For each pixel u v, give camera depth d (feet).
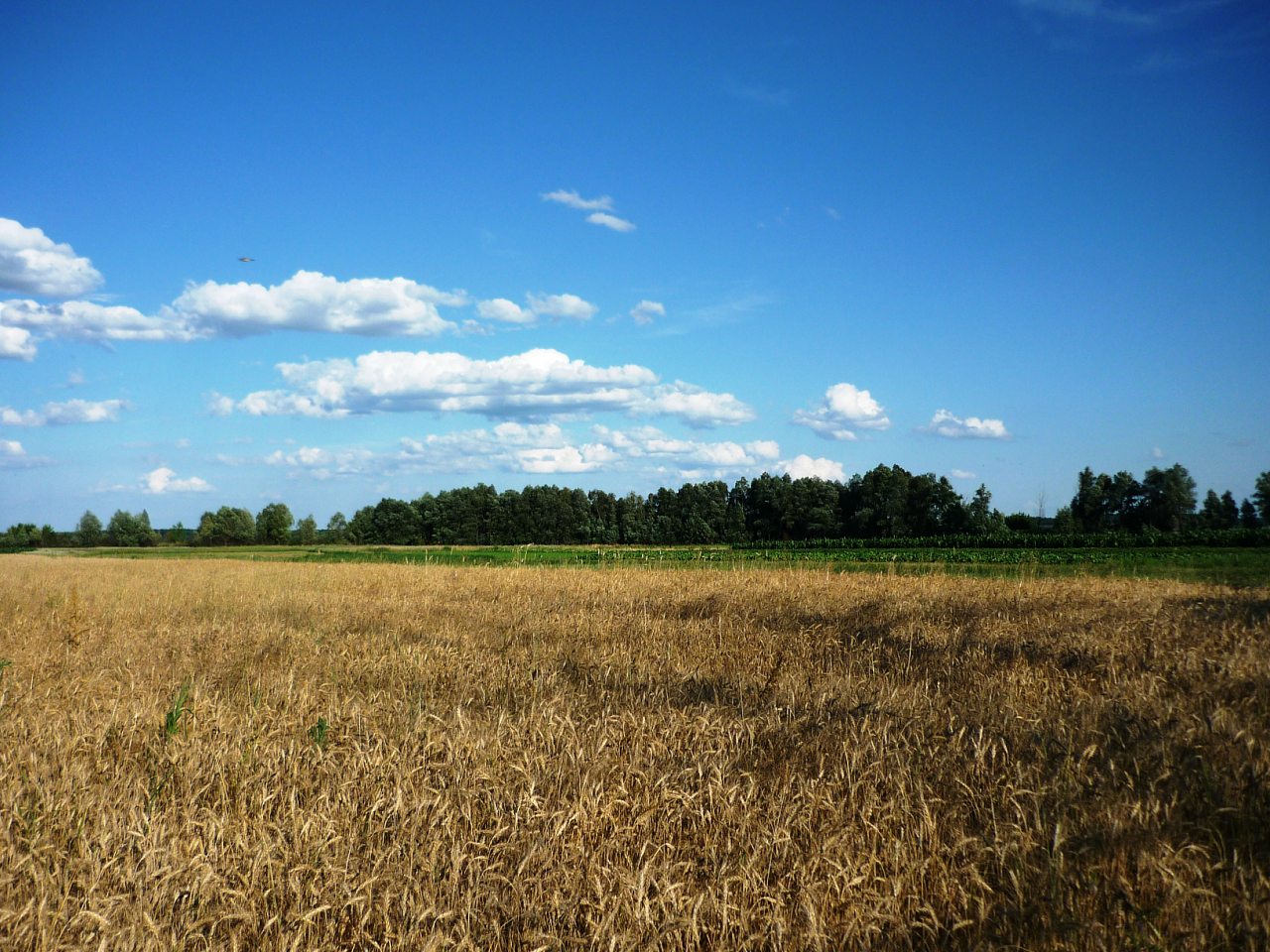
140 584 81.92
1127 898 13.76
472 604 59.57
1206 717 21.88
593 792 17.81
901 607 51.26
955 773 19.54
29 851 15.74
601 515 338.34
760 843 15.89
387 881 14.96
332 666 35.65
